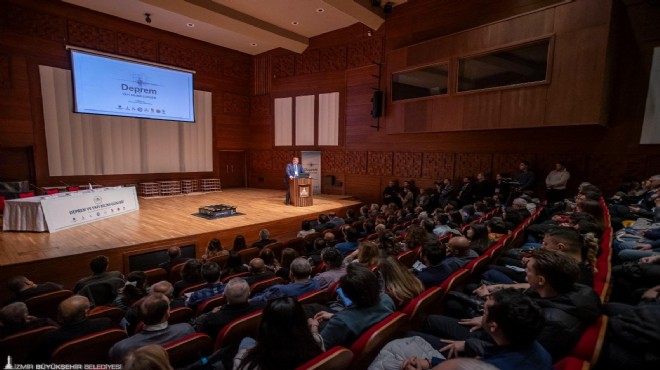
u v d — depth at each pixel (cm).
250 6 833
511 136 732
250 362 133
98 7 850
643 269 210
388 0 824
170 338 190
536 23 604
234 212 719
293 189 827
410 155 899
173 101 1023
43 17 800
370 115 968
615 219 383
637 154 587
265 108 1212
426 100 798
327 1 721
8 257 420
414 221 515
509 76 649
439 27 802
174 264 405
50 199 553
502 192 682
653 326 125
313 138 1108
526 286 208
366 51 960
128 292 293
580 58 556
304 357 133
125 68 911
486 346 132
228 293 212
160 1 723
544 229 353
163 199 941
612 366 131
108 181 930
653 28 556
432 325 193
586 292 151
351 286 176
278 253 490
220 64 1154
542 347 127
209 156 1155
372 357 166
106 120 918
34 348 197
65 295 305
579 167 647
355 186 1020
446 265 254
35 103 801
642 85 573
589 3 543
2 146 764
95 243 488
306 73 1105
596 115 544
